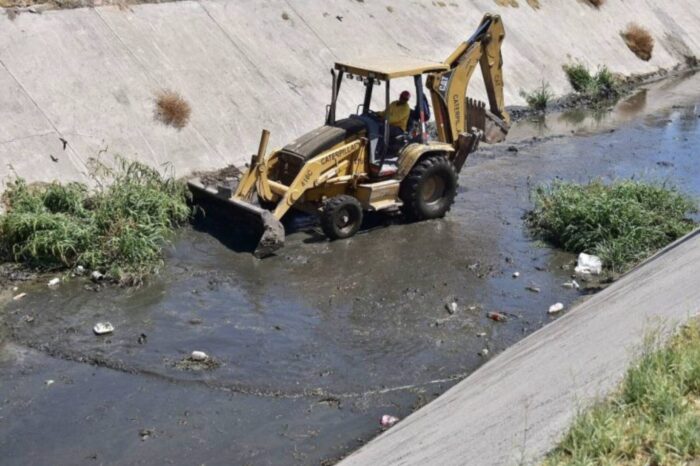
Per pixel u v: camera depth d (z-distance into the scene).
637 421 5.90
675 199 14.48
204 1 19.66
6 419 8.80
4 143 14.36
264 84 18.92
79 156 15.05
